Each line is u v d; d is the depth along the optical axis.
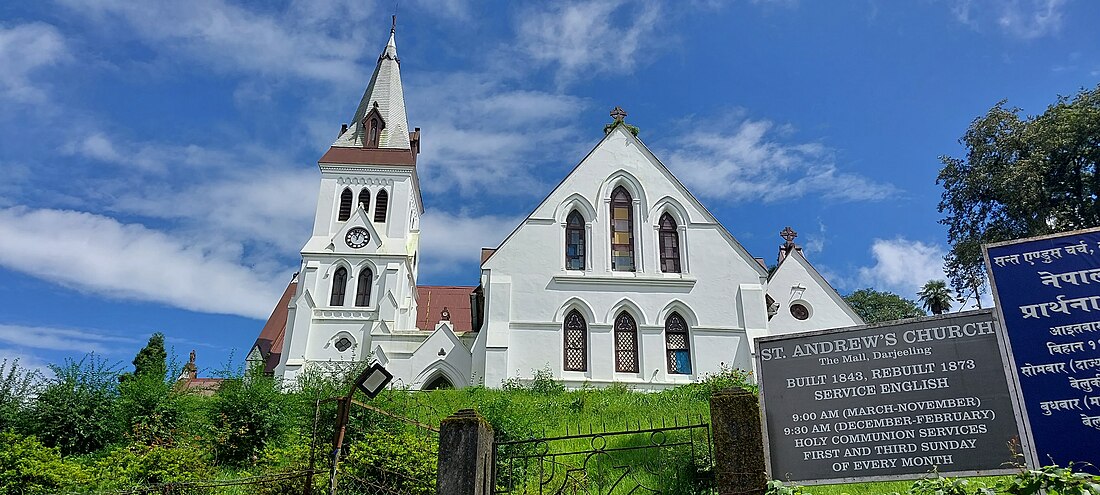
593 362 35.72
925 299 71.56
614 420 23.14
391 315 48.03
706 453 13.89
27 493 15.39
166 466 16.80
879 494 12.84
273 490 15.14
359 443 15.70
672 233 39.31
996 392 9.95
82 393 20.44
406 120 62.12
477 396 29.00
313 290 49.69
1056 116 42.66
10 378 20.45
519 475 14.88
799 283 41.47
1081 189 41.75
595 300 37.09
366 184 55.09
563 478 14.70
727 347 36.56
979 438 9.86
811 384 10.86
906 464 10.06
